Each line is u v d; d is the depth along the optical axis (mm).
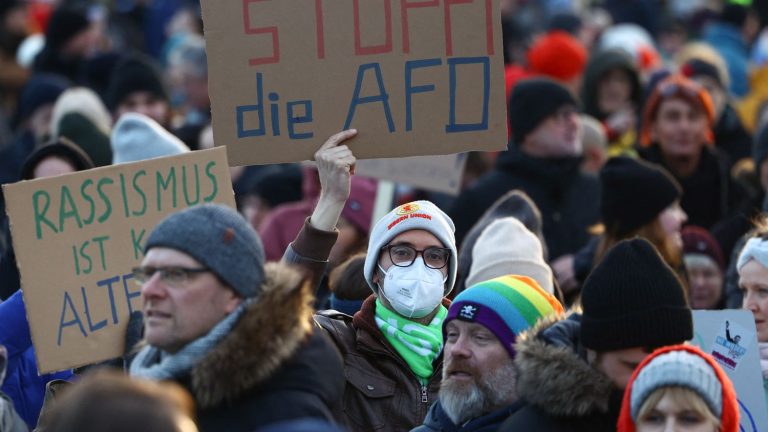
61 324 9969
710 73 21906
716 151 18359
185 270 8484
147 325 8555
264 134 10820
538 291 10047
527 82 16719
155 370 8539
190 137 21625
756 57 28906
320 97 10812
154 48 33969
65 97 19844
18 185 10000
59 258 10023
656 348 8953
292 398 8477
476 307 9867
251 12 10797
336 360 8859
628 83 21547
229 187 10375
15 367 11352
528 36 31859
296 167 19672
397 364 10969
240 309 8547
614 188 14258
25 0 31000
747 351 10195
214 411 8461
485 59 10828
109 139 17422
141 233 10188
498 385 9766
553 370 8953
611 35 28422
